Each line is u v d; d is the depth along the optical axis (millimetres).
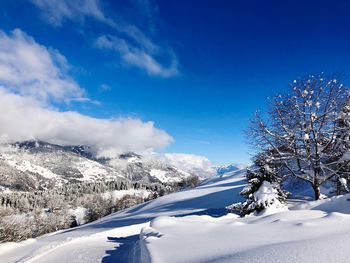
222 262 5691
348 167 20656
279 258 5289
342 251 5234
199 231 9867
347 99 20391
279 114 20719
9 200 124750
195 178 112750
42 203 127312
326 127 20234
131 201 109062
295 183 30625
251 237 7785
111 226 24359
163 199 49125
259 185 19672
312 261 4949
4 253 12398
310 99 20203
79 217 104562
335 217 9414
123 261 9461
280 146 21156
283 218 10969
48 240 15672
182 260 6457
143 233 11008
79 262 9570
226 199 39719
